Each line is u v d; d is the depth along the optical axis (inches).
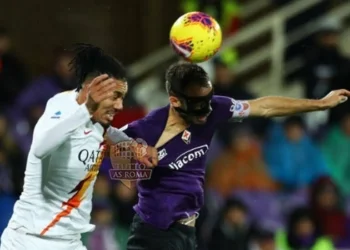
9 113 1461.6
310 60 1708.9
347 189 1596.9
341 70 1685.5
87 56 815.7
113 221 1360.7
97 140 827.4
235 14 1791.3
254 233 1401.3
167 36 1983.3
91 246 1334.9
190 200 894.4
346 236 1512.1
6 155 1359.5
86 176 832.9
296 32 1784.0
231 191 1514.5
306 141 1566.2
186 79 864.9
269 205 1517.0
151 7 1967.3
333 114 1636.3
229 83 1535.4
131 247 908.6
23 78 1541.6
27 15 1878.7
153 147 877.2
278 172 1544.0
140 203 906.1
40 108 1451.8
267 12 1974.7
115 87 780.6
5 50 1524.4
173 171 888.9
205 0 1772.9
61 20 1900.8
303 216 1455.5
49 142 770.8
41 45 1888.5
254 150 1545.3
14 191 1347.2
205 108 873.5
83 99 797.2
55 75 1477.6
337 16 1839.3
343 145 1611.7
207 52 877.2
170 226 895.1
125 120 1387.8
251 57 1850.4
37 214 830.5
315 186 1514.5
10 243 840.3
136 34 1968.5
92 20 1926.7
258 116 917.8
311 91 1692.9
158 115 893.8
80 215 845.8
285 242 1465.3
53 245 837.8
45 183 826.8
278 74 1781.5
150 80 1769.2
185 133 887.1
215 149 1539.1
